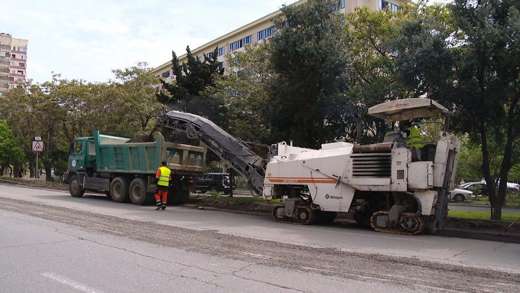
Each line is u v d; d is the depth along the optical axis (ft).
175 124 61.41
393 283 21.58
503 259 28.99
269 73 76.48
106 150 67.67
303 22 56.85
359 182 42.93
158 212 52.90
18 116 123.95
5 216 42.19
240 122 75.36
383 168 41.91
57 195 72.74
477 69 44.68
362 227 45.80
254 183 53.47
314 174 45.98
